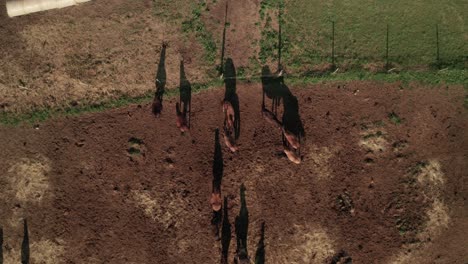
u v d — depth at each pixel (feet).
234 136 72.28
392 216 71.05
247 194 71.67
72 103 72.69
